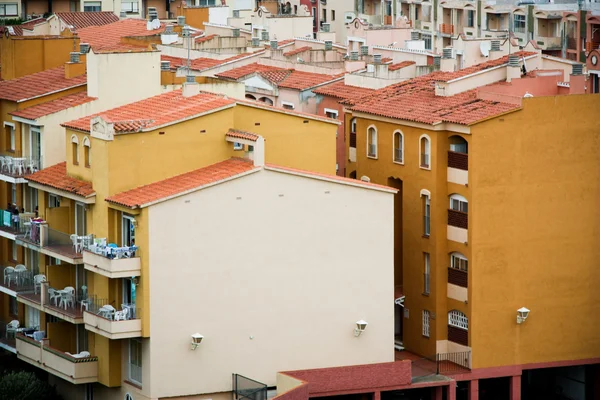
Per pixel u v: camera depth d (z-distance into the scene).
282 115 138.00
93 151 131.00
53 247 134.38
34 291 137.88
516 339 140.75
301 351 130.75
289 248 129.38
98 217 131.00
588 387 145.75
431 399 137.50
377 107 148.25
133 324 125.62
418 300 143.50
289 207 129.00
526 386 149.50
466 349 139.50
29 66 160.38
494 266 139.25
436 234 140.75
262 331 129.38
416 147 142.75
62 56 161.62
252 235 128.12
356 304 132.00
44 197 139.38
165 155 130.50
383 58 177.25
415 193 143.25
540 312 141.38
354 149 153.88
